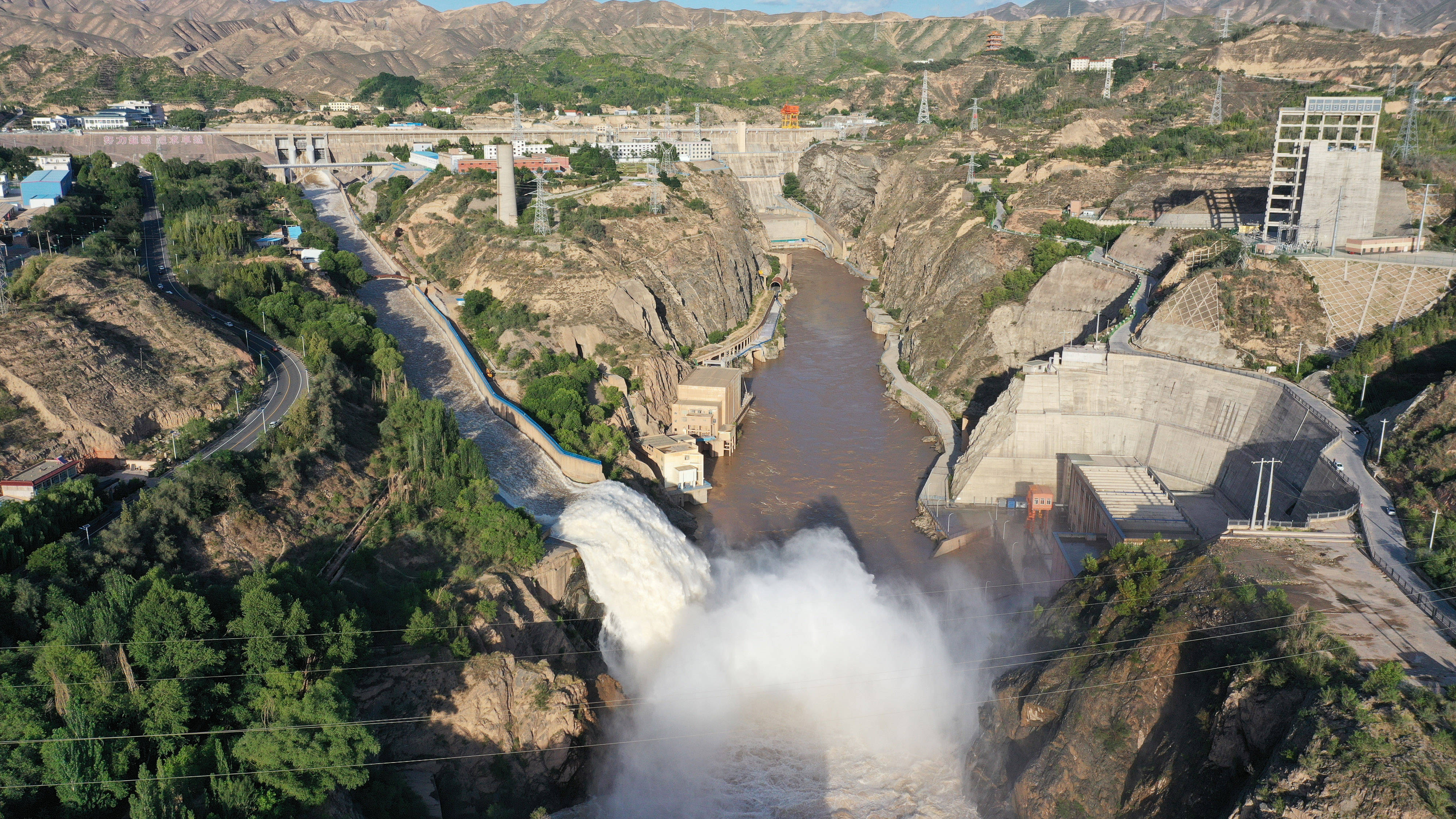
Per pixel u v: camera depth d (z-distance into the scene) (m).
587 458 140.75
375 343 158.12
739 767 102.69
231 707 79.25
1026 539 139.62
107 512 101.12
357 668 87.56
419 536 111.81
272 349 151.50
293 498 111.25
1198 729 79.38
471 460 125.44
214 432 122.12
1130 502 128.88
